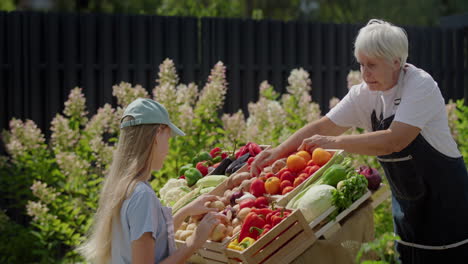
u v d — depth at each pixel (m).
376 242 2.65
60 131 5.41
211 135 5.50
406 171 3.07
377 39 2.84
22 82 6.42
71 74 6.53
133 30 6.76
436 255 3.16
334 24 7.67
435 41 8.00
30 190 5.49
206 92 5.59
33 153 5.45
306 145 3.22
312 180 3.02
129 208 2.28
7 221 5.50
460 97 8.11
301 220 2.68
